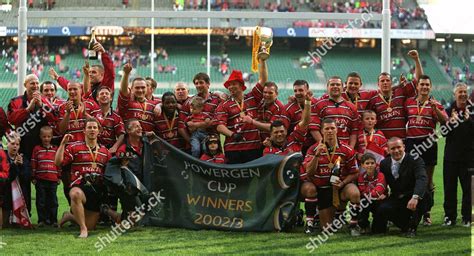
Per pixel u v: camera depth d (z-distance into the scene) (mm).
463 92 9531
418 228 9344
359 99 10078
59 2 46250
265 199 9062
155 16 12328
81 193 8859
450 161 9602
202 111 9922
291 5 47781
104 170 9148
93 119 9156
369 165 8836
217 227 9156
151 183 9414
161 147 9445
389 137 9961
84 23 45156
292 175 8969
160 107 9977
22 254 7688
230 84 9672
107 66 10031
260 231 9016
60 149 9016
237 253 7707
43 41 46312
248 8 47375
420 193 8508
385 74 9945
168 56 46375
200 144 9734
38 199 9727
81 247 8070
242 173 9133
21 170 9695
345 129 9391
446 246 8086
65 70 43875
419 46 48062
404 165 8719
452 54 47438
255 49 10430
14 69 43438
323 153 8906
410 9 47344
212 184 9250
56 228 9469
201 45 47781
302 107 9602
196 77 10070
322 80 44062
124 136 9625
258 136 9617
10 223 9531
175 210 9359
